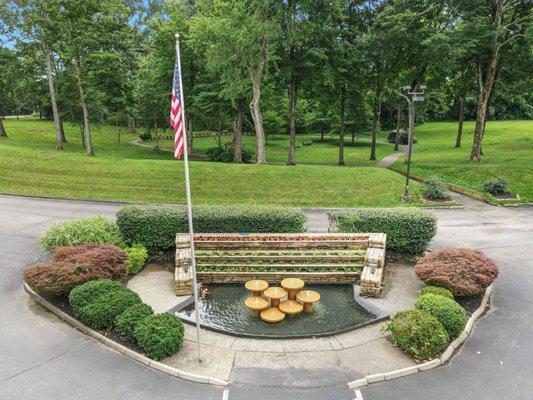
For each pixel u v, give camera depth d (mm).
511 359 9070
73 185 25859
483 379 8406
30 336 9781
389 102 63906
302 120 71000
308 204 24109
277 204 23984
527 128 54281
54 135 53344
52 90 39781
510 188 26516
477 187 27094
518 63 31078
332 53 32719
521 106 71812
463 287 11156
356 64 34844
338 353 9305
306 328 10422
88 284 10773
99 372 8539
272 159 48250
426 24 31672
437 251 13320
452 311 9750
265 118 59594
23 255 14961
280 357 9156
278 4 28500
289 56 33250
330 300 12008
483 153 39031
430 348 8914
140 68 46469
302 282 11711
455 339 9641
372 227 15078
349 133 67750
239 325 10594
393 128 76875
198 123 57500
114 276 12055
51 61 40594
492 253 16016
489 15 30969
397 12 31297
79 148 45844
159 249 15188
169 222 14758
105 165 29016
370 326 10453
